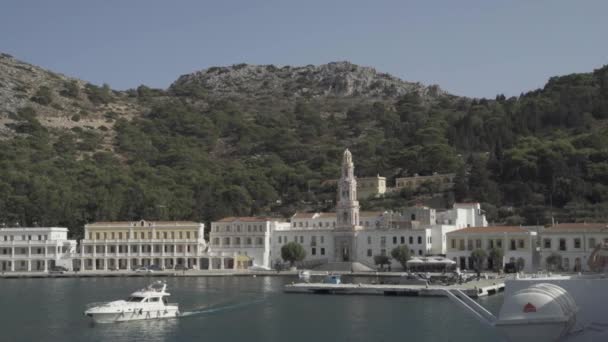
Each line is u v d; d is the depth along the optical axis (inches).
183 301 5792.3
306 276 7263.8
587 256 7642.7
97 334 4343.0
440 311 5088.6
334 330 4372.5
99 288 6865.2
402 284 6643.7
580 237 7706.7
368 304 5556.1
